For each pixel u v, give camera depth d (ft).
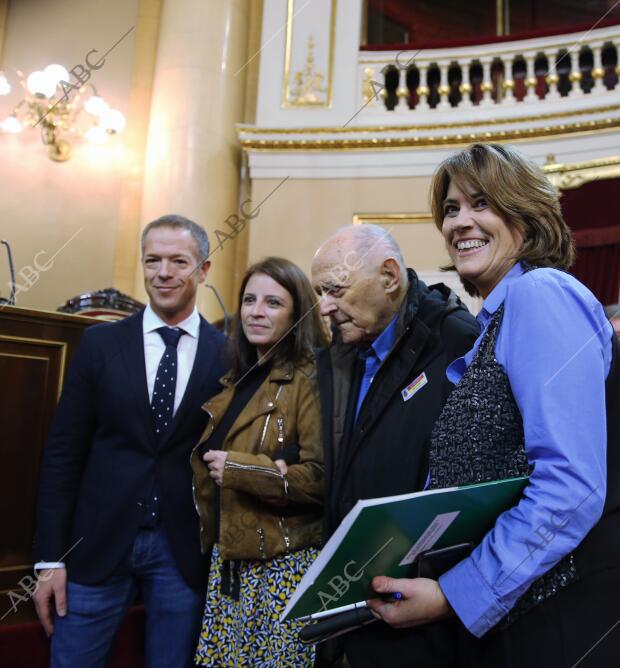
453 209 2.55
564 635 1.87
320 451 3.46
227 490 3.43
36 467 4.43
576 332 1.98
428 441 2.72
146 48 14.19
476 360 2.30
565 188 12.29
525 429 1.97
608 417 2.03
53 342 4.59
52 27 14.25
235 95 13.69
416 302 3.09
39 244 13.19
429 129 12.94
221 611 3.46
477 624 1.92
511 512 1.97
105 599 3.71
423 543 2.10
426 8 17.37
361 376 3.26
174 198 12.76
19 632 4.09
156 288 4.10
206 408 3.83
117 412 3.87
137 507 3.75
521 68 13.97
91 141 13.28
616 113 12.19
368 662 2.39
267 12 14.08
